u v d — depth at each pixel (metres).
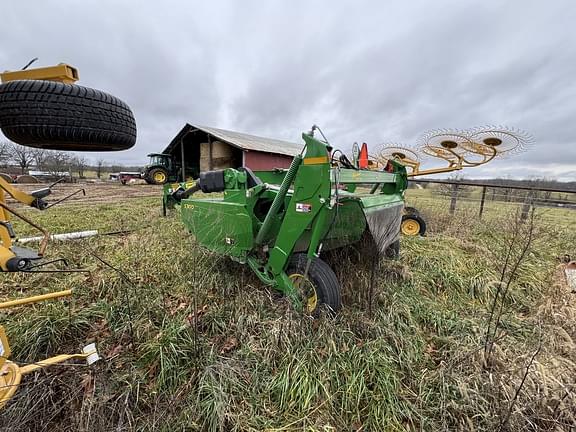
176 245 4.24
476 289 3.29
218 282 3.11
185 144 19.45
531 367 1.90
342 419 1.67
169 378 1.88
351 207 2.40
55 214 7.07
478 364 1.98
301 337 2.13
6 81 1.76
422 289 3.27
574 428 1.57
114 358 2.03
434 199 8.51
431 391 1.81
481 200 6.90
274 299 2.69
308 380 1.83
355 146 3.39
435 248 4.55
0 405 1.36
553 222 6.43
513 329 2.50
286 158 19.86
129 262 3.58
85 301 2.72
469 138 5.68
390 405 1.71
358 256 3.34
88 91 1.73
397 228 3.55
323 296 2.42
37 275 3.12
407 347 2.18
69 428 1.58
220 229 3.06
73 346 2.19
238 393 1.78
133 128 2.04
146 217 6.46
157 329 2.32
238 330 2.31
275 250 2.54
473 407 1.68
